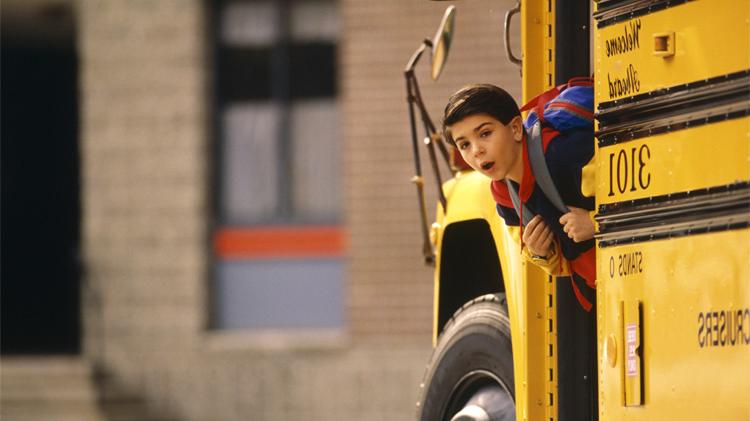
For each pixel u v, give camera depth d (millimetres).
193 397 35781
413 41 34281
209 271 36219
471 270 11961
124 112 36031
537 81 10008
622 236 8664
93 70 36125
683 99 8078
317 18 35719
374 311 34750
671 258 8195
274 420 35281
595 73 8953
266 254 36125
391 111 34406
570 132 9055
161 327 36031
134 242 36125
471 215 11148
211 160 36094
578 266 9438
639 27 8500
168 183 35938
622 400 8688
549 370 9961
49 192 41562
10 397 35844
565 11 9938
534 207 9250
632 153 8570
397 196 34469
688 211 8023
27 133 41531
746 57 7578
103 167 36219
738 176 7613
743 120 7586
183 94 35781
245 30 35938
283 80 35906
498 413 10867
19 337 41156
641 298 8477
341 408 34844
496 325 10953
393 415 34562
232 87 36062
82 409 35812
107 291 36250
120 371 36125
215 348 35688
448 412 11570
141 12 35875
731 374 7637
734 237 7637
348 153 34750
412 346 34562
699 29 7961
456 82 32312
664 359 8258
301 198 36062
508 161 9008
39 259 41562
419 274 34500
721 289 7734
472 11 32312
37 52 41250
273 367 35344
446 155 11938
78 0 36344
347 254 35219
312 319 35969
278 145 36031
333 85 35750
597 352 9461
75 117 41375
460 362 11375
